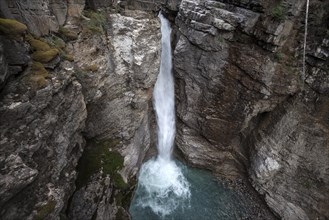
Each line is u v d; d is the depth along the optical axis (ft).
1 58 15.40
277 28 45.60
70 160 26.53
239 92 54.75
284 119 51.03
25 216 17.76
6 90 16.79
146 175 57.77
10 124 16.34
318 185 46.06
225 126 59.21
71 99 24.47
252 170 56.44
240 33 52.49
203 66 57.57
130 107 43.32
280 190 51.11
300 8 45.37
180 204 52.49
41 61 20.42
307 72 47.50
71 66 24.89
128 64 39.24
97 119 36.70
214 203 54.19
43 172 20.22
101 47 33.35
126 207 42.29
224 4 55.11
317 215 45.88
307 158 47.34
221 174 63.10
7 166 15.60
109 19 35.70
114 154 39.93
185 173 62.18
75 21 28.96
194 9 56.65
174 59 63.00
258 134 55.98
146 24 41.73
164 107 63.46
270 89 50.67
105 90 35.58
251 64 51.29
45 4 22.91
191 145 63.77
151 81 45.44
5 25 16.79
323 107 45.39
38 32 22.09
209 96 59.00
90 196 32.09
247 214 52.24
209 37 54.03
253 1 50.08
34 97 18.31
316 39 45.29
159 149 64.18
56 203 20.71
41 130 19.27
